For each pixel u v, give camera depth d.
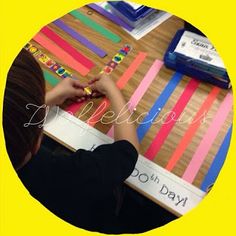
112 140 1.02
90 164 0.90
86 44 1.17
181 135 1.02
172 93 1.08
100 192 0.91
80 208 0.96
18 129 0.87
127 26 1.19
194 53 1.07
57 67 1.13
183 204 0.94
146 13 1.18
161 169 0.98
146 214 1.13
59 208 0.96
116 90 1.05
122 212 1.12
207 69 1.07
